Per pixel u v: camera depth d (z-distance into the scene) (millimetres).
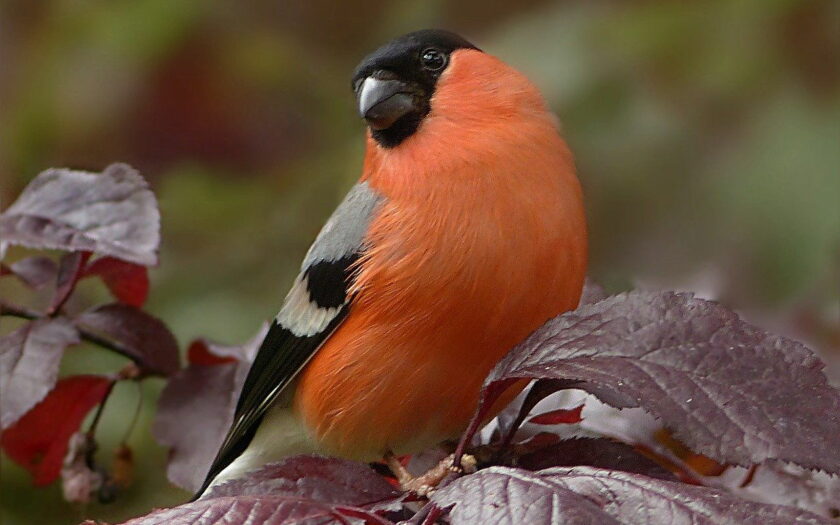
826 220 11242
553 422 7211
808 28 11797
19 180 14227
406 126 7793
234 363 9016
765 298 11211
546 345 5621
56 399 9109
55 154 14516
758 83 11875
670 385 5273
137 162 14586
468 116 7648
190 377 8898
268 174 14641
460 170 7410
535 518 4832
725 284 11172
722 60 11977
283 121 14938
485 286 7168
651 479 5078
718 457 5078
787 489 7492
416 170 7566
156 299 13352
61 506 11820
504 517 4867
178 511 5137
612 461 6426
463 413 7621
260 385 8336
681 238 12070
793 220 11352
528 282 7191
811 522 4773
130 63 14484
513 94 7734
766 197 11500
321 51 15562
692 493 4973
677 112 12312
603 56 12352
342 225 7961
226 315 13148
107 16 14422
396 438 7875
